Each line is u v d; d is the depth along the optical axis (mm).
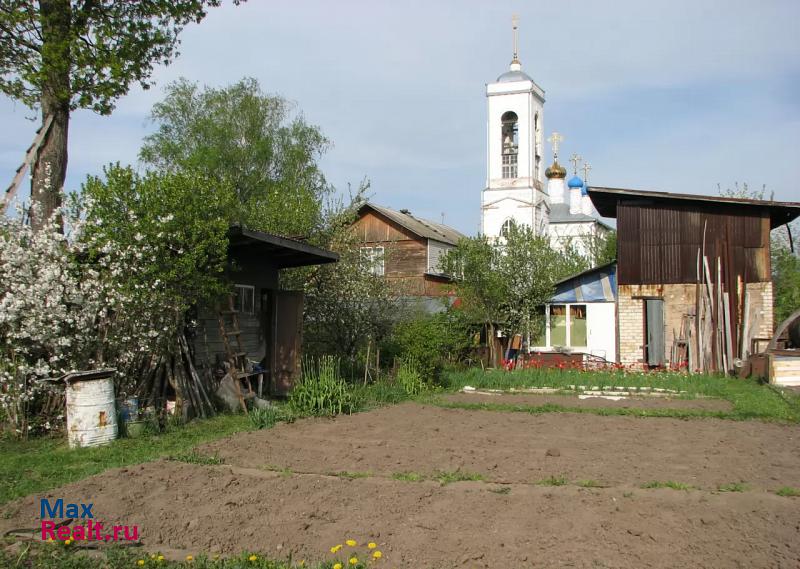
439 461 8859
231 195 12844
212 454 9297
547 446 9922
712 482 7715
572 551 5629
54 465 8891
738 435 10891
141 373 12008
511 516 6500
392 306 22188
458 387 18000
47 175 13078
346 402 13273
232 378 13367
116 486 7648
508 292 23875
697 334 20859
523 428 11555
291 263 17297
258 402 13484
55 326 10391
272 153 35688
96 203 11180
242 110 35312
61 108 13891
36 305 10188
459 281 24844
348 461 8883
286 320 16750
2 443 10188
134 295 10875
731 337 20516
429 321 21188
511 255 24109
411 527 6258
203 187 11984
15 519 6742
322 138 37312
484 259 24109
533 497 7129
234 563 5434
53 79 13570
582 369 20578
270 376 16188
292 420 12133
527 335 23953
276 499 7156
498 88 42344
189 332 12945
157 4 14688
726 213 21453
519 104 42094
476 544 5805
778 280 28328
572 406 14227
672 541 5836
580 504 6844
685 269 21750
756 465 8625
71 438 10031
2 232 10711
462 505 6855
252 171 34781
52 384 10852
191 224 11500
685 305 21703
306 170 36375
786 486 7531
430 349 17562
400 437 10656
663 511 6633
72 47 13438
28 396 10461
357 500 7094
